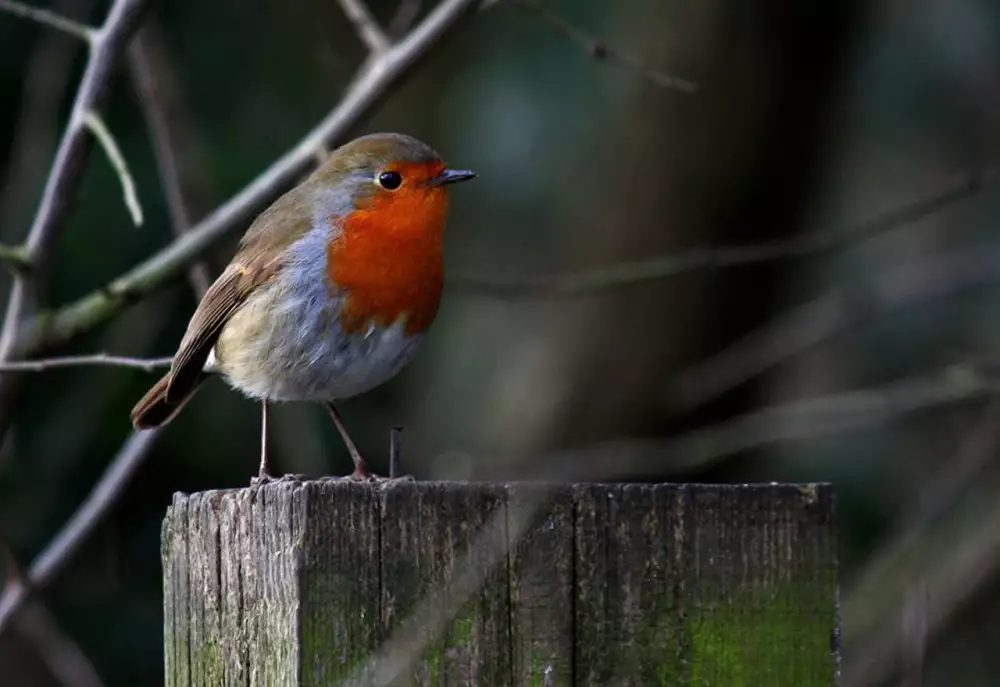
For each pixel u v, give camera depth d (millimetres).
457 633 5500
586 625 5531
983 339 13609
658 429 12344
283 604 5566
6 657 11344
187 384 8422
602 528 5562
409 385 13219
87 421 11516
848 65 12406
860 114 14141
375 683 5395
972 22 14172
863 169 14281
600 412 12344
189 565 6402
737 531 5609
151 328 11555
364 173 7875
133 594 11734
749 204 12219
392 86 9242
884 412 11148
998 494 12961
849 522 12961
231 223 8938
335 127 9172
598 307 12344
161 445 11844
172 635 6559
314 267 7852
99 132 7969
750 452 12852
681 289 12188
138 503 11828
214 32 12758
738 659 5574
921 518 11859
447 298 13500
